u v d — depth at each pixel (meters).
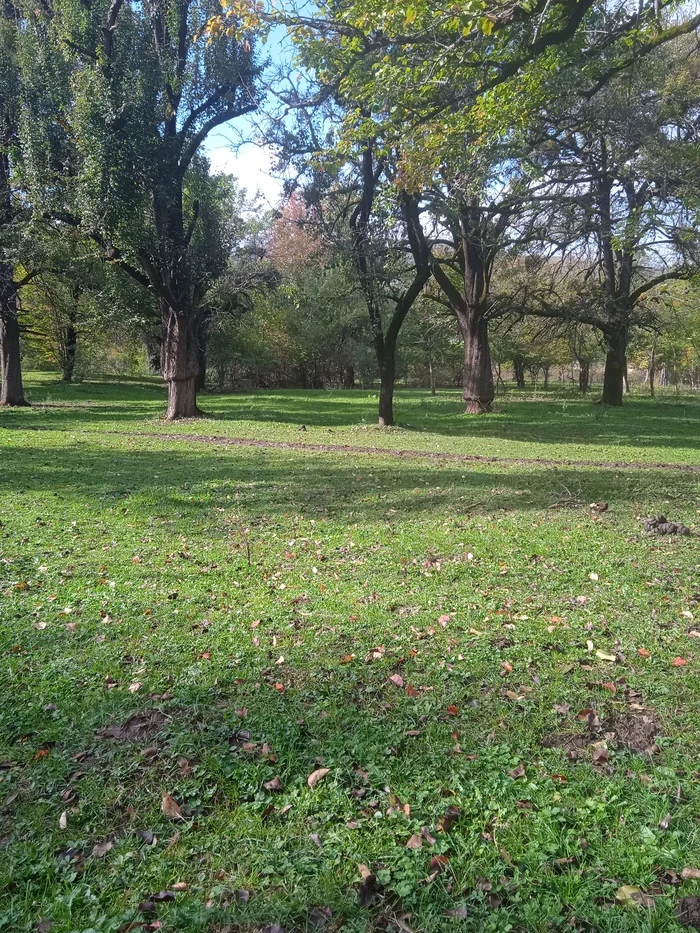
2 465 13.36
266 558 7.09
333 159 13.59
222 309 27.53
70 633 5.09
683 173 14.51
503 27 7.84
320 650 4.79
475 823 2.96
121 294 28.03
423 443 18.86
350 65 10.86
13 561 6.83
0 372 35.19
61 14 20.91
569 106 13.55
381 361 23.73
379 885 2.64
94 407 31.28
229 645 4.88
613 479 12.17
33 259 26.48
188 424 23.59
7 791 3.24
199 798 3.18
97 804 3.13
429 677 4.36
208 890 2.62
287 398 40.34
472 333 28.83
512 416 27.86
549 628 5.09
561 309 26.62
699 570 6.43
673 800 3.11
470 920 2.46
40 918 2.49
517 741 3.61
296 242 30.98
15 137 22.62
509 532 7.98
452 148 10.75
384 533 8.06
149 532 8.12
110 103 19.55
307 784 3.26
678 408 32.81
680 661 4.48
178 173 22.75
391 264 22.75
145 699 4.11
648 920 2.42
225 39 20.95
